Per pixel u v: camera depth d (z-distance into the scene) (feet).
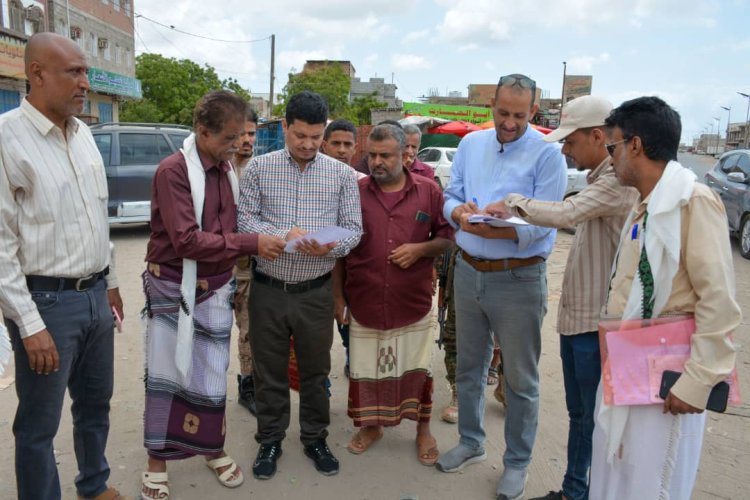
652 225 5.99
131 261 25.25
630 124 6.12
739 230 29.32
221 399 9.04
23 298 6.85
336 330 17.44
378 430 10.95
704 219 5.77
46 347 7.02
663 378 5.93
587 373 7.91
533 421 9.27
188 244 8.01
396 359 10.00
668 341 5.98
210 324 8.79
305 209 9.20
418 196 9.70
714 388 5.73
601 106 7.63
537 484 9.78
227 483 9.42
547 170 8.69
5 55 47.42
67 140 7.29
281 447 10.44
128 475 9.64
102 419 8.55
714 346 5.65
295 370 11.02
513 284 8.77
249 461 10.23
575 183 36.91
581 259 7.81
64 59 6.79
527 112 8.45
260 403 9.82
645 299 6.12
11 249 6.80
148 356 8.77
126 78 86.58
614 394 6.08
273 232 8.90
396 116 102.17
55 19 73.10
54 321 7.29
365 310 9.76
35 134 6.93
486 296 9.00
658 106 6.06
